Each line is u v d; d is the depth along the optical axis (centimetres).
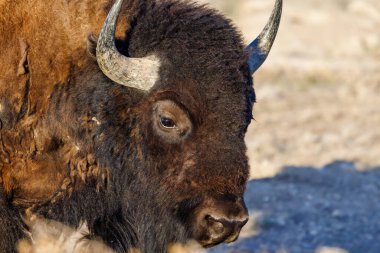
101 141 2884
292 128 6081
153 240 2938
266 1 9038
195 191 2783
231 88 2758
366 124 6225
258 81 7438
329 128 6091
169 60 2778
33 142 2862
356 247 4028
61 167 2908
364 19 9094
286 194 4594
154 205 2884
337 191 4725
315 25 8750
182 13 2850
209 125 2758
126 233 3003
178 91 2767
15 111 2819
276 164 5069
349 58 8038
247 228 4144
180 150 2797
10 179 2866
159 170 2841
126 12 2875
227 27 2844
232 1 8956
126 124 2856
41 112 2853
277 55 7875
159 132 2812
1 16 2811
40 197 2917
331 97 7025
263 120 6297
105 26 2708
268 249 3922
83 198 2942
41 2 2839
